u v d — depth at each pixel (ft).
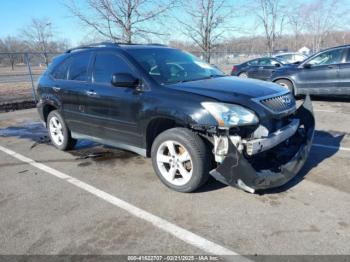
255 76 46.19
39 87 19.16
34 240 9.79
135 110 13.26
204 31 51.65
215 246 9.16
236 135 10.94
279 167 11.84
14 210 11.68
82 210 11.46
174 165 12.34
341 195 11.73
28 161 16.93
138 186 13.20
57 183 13.89
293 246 8.98
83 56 16.43
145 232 9.96
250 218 10.44
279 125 12.20
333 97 34.53
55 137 18.86
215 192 12.27
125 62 14.03
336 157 15.58
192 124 11.33
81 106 16.08
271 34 74.23
